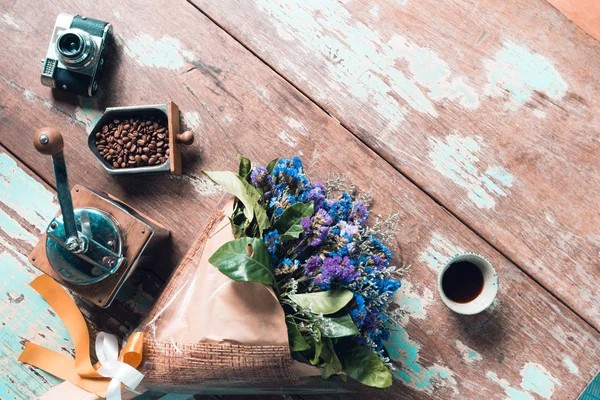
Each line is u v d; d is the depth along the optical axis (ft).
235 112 3.71
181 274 3.28
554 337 3.61
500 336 3.62
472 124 3.67
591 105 3.64
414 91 3.69
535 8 3.67
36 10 3.76
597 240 3.62
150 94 3.73
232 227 3.02
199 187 3.70
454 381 3.62
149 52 3.75
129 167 3.64
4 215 3.72
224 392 3.46
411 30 3.70
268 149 3.70
